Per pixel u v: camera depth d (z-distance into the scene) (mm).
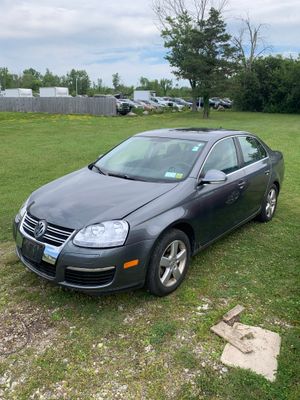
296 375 2703
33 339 3115
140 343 3047
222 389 2596
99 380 2701
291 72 41250
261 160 5355
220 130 5035
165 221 3479
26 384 2674
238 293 3750
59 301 3609
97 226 3254
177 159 4270
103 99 35031
